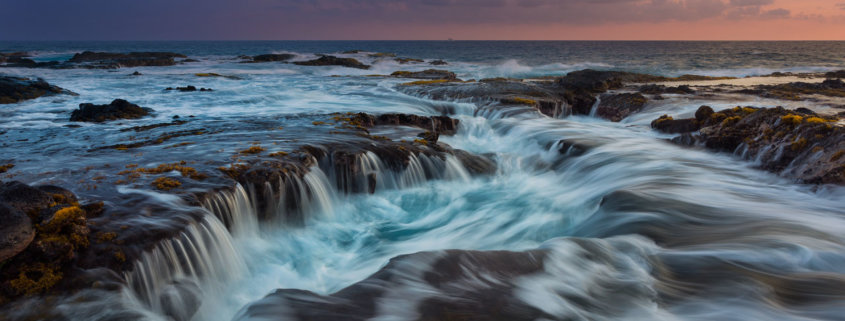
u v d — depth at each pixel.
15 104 18.39
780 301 4.37
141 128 12.34
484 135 15.55
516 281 4.46
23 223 4.25
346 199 8.98
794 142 9.02
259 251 6.91
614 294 4.50
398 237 7.83
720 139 10.83
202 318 5.41
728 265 5.03
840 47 157.00
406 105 19.30
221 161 7.96
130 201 5.92
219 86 27.86
